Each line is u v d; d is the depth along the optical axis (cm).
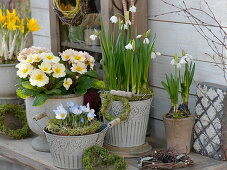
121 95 238
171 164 229
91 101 271
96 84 252
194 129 246
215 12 237
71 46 281
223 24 235
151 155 237
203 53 245
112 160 229
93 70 256
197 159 240
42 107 246
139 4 260
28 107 252
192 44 248
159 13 260
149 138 271
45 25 314
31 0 322
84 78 252
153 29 264
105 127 237
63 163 234
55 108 245
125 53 244
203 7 241
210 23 240
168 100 263
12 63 292
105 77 250
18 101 294
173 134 241
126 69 244
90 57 253
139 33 262
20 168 271
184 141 242
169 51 258
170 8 254
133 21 250
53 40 288
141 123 246
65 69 247
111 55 243
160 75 264
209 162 237
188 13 247
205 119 241
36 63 247
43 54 244
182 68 254
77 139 228
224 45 236
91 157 230
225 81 239
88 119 232
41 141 260
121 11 258
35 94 244
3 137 279
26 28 295
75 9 268
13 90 291
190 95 253
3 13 316
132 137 247
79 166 233
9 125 284
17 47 299
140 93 246
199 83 243
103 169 232
